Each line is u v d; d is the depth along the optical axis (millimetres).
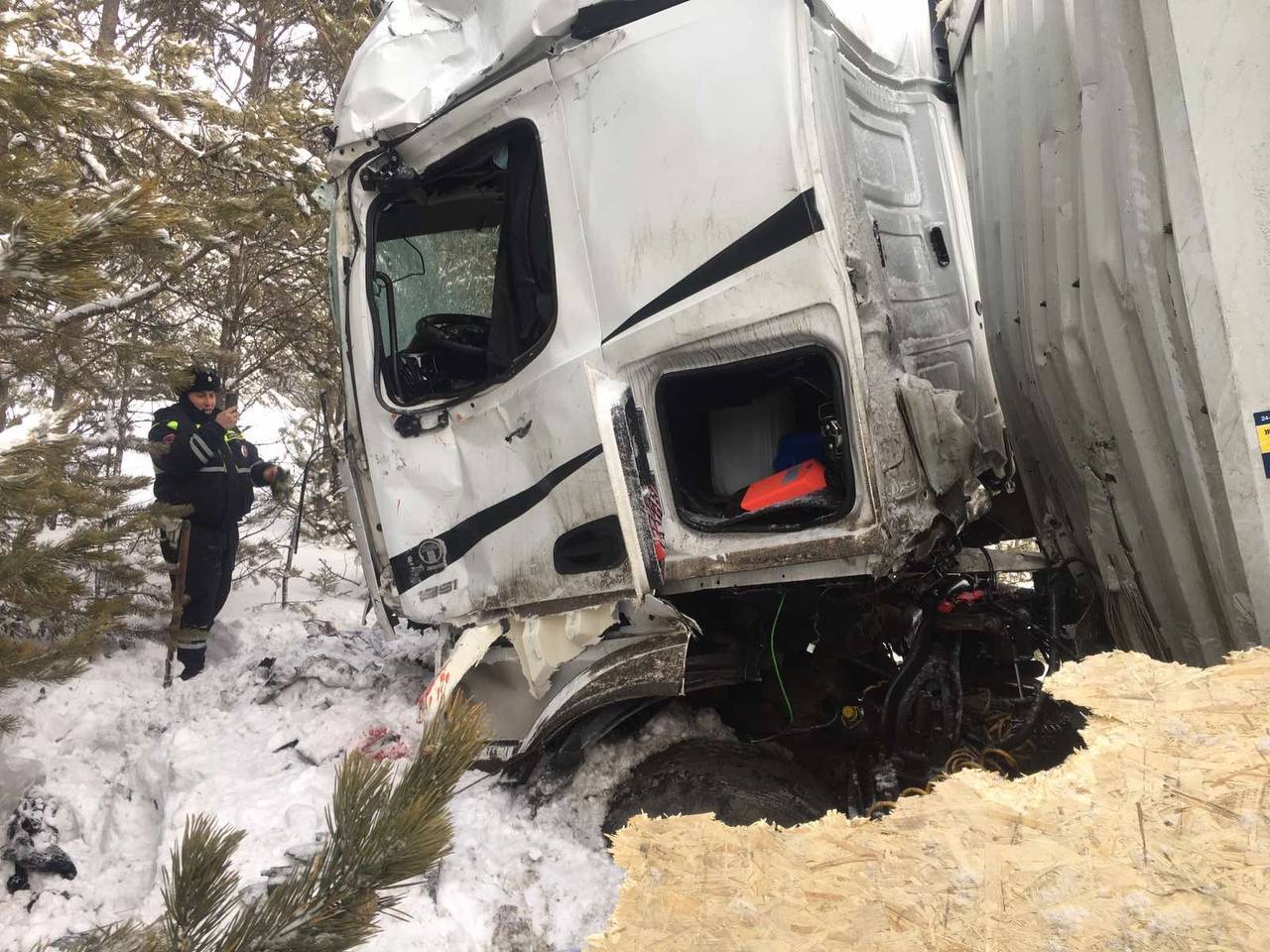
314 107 6445
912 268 3146
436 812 1399
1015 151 3047
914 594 3012
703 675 2812
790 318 2426
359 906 1344
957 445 2814
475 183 3262
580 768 2861
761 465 2846
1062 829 1459
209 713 3963
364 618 5980
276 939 1310
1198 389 2123
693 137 2529
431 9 3152
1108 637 3094
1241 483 1978
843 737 2988
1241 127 1953
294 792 3096
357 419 3398
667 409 2727
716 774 2721
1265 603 1978
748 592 2854
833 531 2451
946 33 3748
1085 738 1617
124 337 4551
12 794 3525
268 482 5191
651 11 2646
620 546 2674
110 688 4418
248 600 6176
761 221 2441
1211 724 1568
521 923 2441
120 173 5145
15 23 3699
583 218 2738
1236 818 1395
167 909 1403
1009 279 3123
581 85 2727
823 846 1598
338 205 3297
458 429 3072
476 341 3387
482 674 3162
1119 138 2236
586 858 2635
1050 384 2773
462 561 3098
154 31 9109
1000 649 3029
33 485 2152
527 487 2885
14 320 3623
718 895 1559
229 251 5000
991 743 2818
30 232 1627
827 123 2506
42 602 2773
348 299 3301
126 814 3459
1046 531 3277
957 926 1372
